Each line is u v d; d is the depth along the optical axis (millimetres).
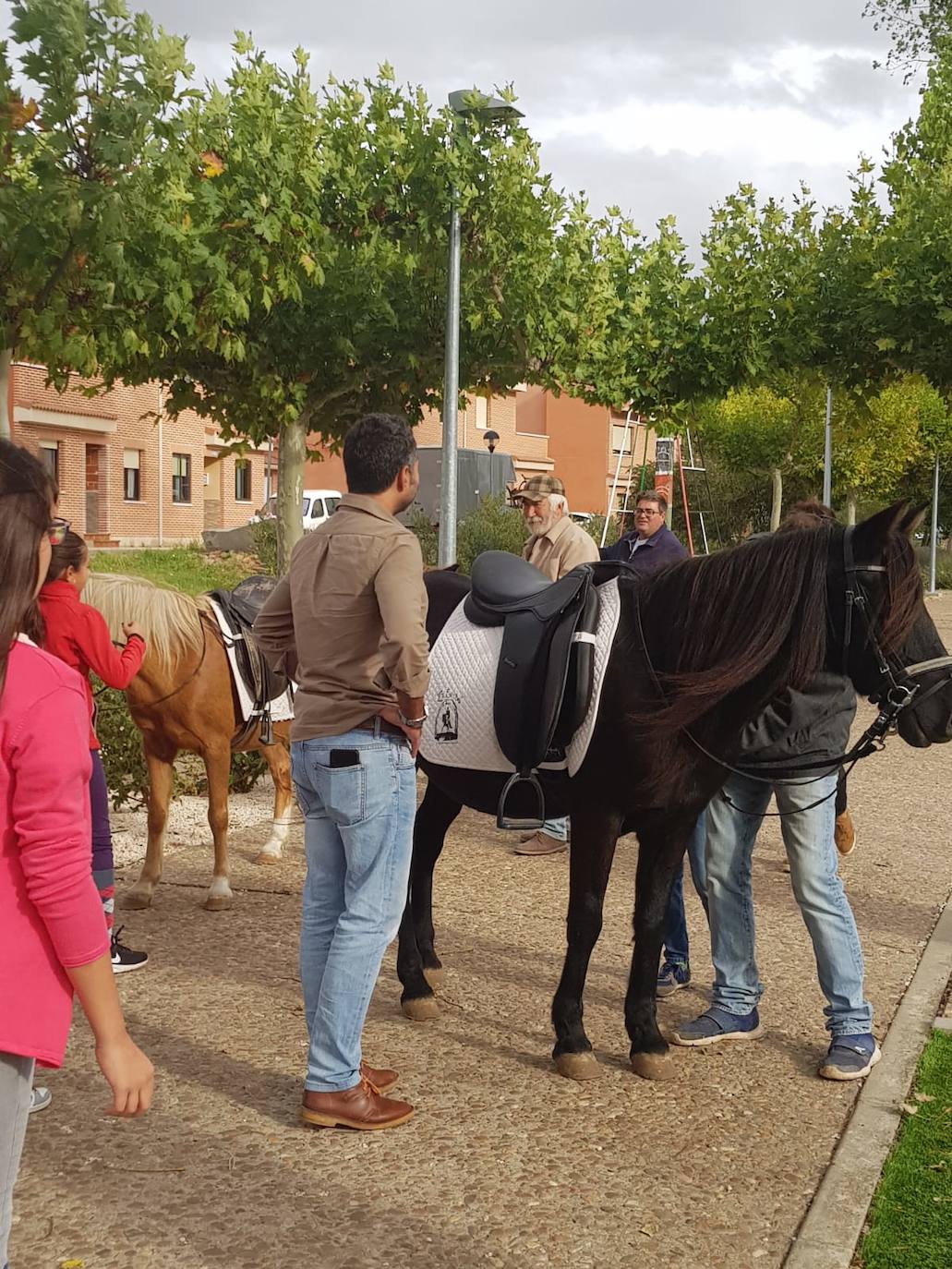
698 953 5434
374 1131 3611
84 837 1840
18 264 7812
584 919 3973
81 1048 4160
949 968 5227
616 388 11453
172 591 5695
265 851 6652
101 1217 3100
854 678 3840
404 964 4539
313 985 3709
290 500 11930
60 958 1825
